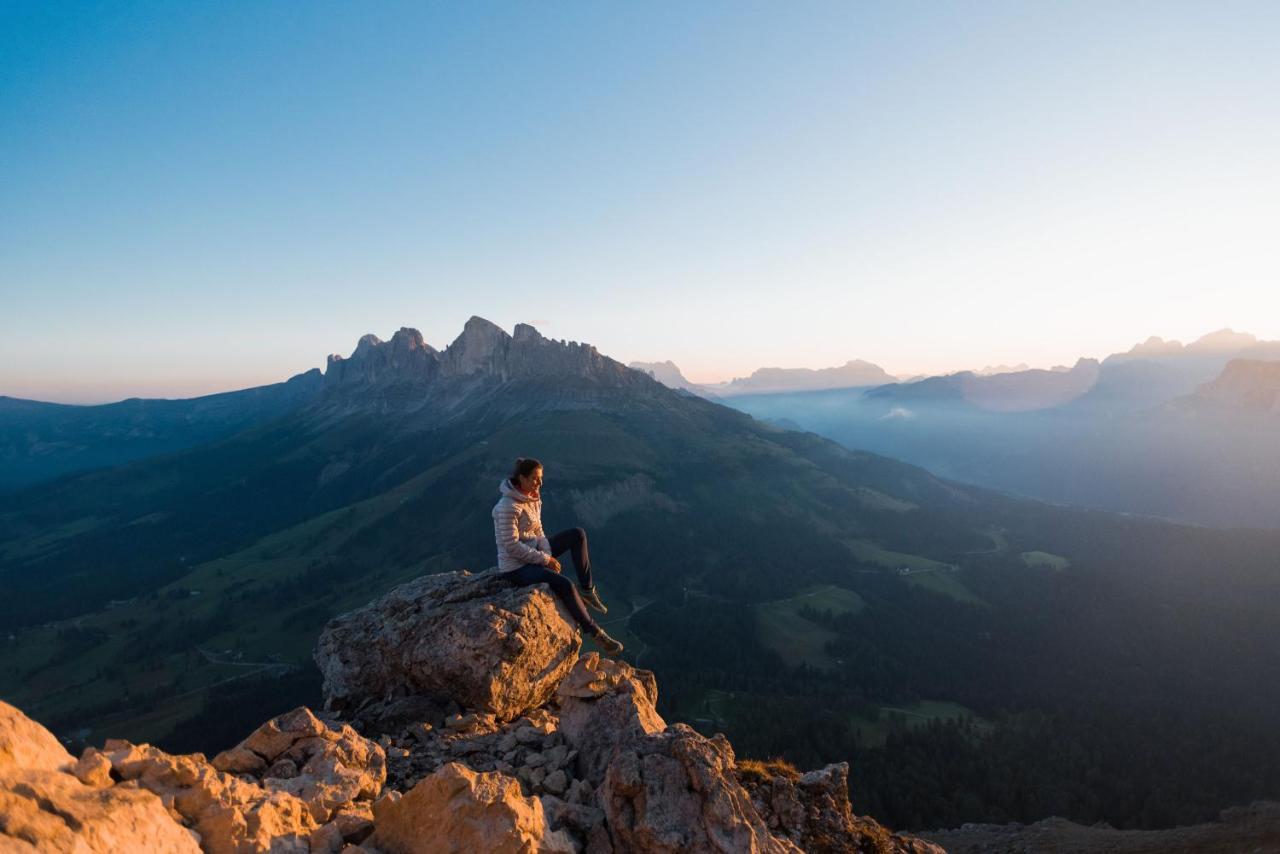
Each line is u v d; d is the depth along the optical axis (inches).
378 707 492.4
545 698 522.9
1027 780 4475.9
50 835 186.2
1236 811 1561.3
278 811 279.6
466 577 574.9
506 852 276.7
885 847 386.3
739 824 319.6
